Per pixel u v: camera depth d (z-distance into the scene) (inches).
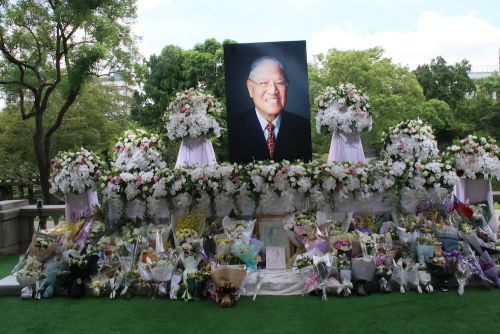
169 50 845.2
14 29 551.8
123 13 582.9
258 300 217.2
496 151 275.4
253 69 350.0
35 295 229.0
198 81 829.2
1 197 1027.9
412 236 240.4
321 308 201.8
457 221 253.8
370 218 260.8
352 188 253.6
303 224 243.0
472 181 281.9
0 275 283.7
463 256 230.7
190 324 186.7
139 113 845.2
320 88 762.2
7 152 800.3
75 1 523.5
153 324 188.1
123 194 262.7
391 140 306.3
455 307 197.9
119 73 603.8
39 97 574.9
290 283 226.4
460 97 1116.5
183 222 252.8
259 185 249.3
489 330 171.3
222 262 230.5
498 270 228.7
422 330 172.7
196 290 221.0
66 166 270.8
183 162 301.9
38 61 569.3
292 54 350.6
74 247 249.9
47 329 185.6
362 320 185.0
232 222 249.9
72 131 789.9
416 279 222.1
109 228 263.7
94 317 198.7
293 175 251.8
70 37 573.3
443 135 922.7
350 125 310.2
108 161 301.9
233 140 351.9
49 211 357.7
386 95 795.4
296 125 351.9
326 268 218.5
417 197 261.3
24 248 358.6
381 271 221.0
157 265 224.5
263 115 350.9
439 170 258.1
